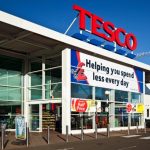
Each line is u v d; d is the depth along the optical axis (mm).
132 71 34188
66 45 24891
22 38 22891
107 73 29781
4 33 21953
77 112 25703
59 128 26516
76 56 25891
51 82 26438
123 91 32344
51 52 26219
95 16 28625
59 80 25781
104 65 29406
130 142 18953
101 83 28797
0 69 25500
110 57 29172
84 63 26750
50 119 27250
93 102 27281
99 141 19656
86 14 27688
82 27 26969
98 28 29078
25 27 20859
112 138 21922
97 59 28484
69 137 22047
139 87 35375
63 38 23953
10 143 17953
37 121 26641
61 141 19438
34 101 26797
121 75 32094
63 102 24609
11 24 19953
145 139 21047
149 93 43281
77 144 17812
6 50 25766
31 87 27406
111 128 30016
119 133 26500
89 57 27438
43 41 24125
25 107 27250
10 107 26000
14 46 25000
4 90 25625
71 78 25125
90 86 27422
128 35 32750
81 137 20922
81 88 26219
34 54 27188
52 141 19312
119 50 31297
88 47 26312
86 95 26797
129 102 33250
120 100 31703
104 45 29484
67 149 15406
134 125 34062
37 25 21781
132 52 33438
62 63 25125
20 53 26984
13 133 24266
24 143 17797
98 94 28375
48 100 25875
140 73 35844
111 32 30406
